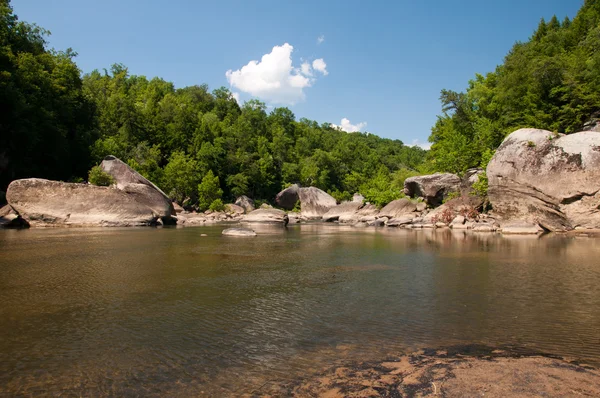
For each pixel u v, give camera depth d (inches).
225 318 298.8
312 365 211.0
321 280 447.5
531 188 1125.1
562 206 1070.4
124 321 289.9
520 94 1668.3
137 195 1519.4
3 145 1556.3
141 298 359.9
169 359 219.6
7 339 250.5
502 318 295.6
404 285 418.6
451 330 269.1
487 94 2176.4
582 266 521.0
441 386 179.2
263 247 789.2
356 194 3260.3
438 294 375.2
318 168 4072.3
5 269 499.2
